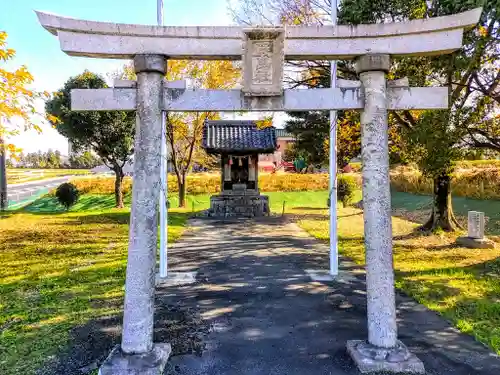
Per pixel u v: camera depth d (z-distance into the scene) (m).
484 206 14.61
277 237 10.72
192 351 3.80
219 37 3.55
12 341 3.96
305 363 3.57
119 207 17.80
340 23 6.77
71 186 17.00
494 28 5.49
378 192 3.57
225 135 16.33
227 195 16.05
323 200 22.14
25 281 6.14
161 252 6.48
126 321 3.45
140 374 3.23
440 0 5.42
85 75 15.95
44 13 3.34
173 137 17.73
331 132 6.62
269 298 5.43
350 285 6.04
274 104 3.64
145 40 3.49
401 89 3.68
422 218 14.56
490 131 7.45
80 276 6.43
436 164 7.25
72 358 3.60
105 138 16.48
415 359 3.43
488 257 7.83
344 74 9.88
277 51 3.48
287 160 33.88
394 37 3.59
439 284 5.96
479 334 4.12
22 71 4.98
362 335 4.18
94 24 3.43
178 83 3.59
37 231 11.12
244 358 3.67
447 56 5.87
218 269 7.07
